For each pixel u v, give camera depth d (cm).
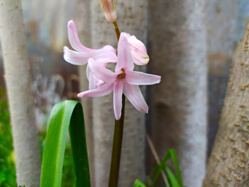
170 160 32
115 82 17
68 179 33
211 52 45
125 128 26
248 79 18
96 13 24
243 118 19
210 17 44
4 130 42
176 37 28
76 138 19
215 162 21
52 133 17
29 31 58
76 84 54
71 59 17
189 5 27
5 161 28
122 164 26
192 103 29
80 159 19
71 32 16
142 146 27
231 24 44
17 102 22
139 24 24
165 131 32
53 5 55
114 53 17
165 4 28
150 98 37
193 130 30
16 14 21
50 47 58
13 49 22
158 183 34
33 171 24
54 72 58
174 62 29
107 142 27
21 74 22
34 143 23
